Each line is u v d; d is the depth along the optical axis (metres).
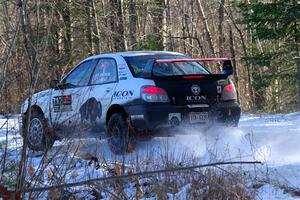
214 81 21.48
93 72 22.83
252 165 16.38
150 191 13.45
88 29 56.09
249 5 45.75
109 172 14.65
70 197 12.70
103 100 21.89
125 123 20.61
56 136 13.17
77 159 14.49
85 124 16.16
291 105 50.09
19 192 9.46
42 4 12.80
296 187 14.09
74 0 54.66
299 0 45.56
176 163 14.88
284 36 45.41
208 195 12.87
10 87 11.30
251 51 57.75
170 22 72.94
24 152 10.59
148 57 22.25
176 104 20.77
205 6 90.12
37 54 10.48
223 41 82.56
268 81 50.44
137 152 15.18
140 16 69.62
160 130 20.59
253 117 33.25
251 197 13.02
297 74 46.69
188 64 22.55
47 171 13.01
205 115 20.98
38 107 21.06
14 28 10.95
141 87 20.70
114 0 59.75
